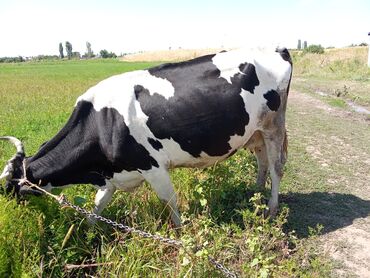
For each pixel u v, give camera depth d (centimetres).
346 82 1076
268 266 199
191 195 291
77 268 232
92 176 267
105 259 226
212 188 298
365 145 491
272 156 290
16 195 250
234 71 268
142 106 250
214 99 258
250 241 219
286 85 287
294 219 294
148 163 256
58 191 269
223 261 219
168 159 261
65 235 240
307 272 221
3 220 217
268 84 279
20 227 224
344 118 650
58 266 223
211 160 277
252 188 318
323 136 534
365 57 1480
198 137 259
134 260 221
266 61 282
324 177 382
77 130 256
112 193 275
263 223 251
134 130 248
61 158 256
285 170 394
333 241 266
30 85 1190
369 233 278
